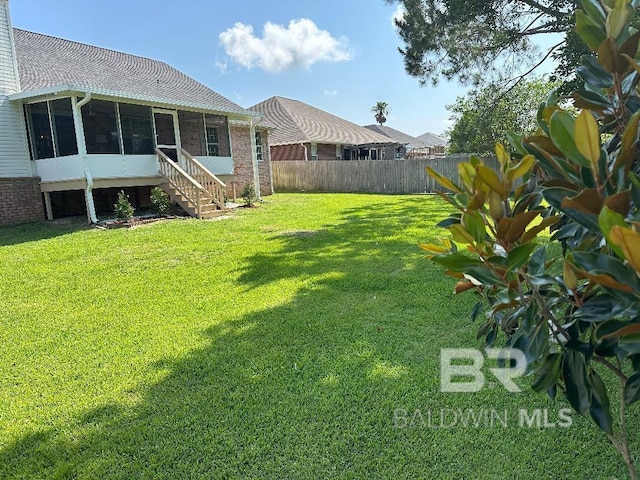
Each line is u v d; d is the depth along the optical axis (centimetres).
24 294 495
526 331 128
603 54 118
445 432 225
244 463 208
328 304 422
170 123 1292
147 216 1073
